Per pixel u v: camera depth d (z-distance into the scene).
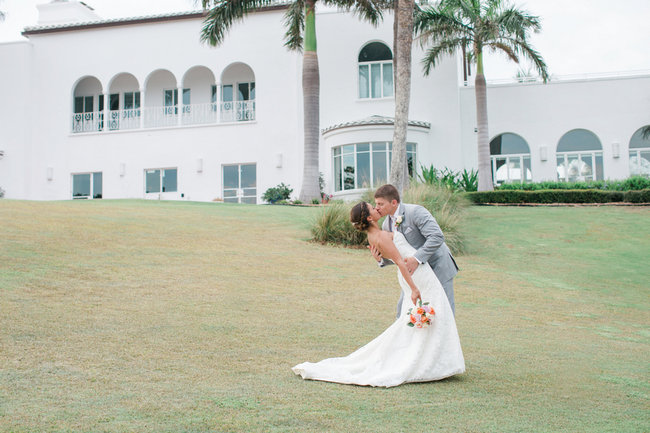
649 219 16.23
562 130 24.75
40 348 4.34
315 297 7.42
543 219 16.50
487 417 3.26
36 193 27.42
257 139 25.95
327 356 4.69
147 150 26.77
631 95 24.34
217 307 6.32
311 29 20.92
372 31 25.56
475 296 8.42
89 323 5.20
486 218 16.72
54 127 27.66
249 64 26.31
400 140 15.81
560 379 4.27
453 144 24.86
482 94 22.08
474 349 5.25
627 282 10.34
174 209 15.62
